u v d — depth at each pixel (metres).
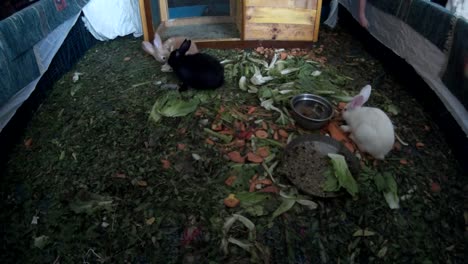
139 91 2.62
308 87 2.66
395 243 1.58
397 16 2.72
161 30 3.42
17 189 1.81
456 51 1.98
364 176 1.89
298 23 3.18
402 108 2.47
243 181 1.84
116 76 2.83
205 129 2.21
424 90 2.44
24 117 2.22
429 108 2.38
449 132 2.13
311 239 1.59
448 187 1.86
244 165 1.94
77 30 3.07
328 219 1.67
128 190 1.80
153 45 3.06
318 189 1.79
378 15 3.05
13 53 1.95
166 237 1.58
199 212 1.69
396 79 2.82
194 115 2.33
